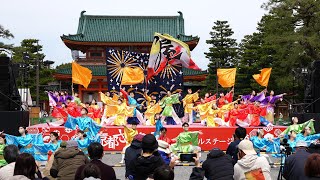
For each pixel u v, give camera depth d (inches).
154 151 372.2
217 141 1097.4
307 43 1998.0
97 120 1191.6
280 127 1107.3
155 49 1290.6
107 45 2257.6
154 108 1191.6
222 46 2770.7
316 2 2015.3
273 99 1232.8
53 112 1145.4
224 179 389.1
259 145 791.1
